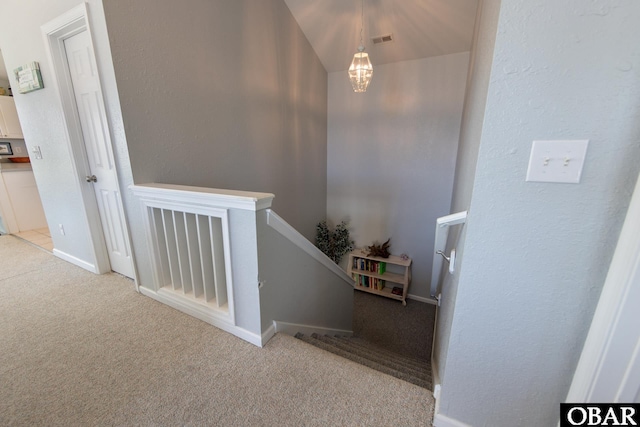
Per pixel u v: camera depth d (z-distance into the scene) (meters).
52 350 1.48
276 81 2.98
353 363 1.42
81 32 1.87
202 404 1.18
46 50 1.97
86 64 1.93
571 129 0.69
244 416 1.12
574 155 0.70
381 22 3.01
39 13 1.91
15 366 1.37
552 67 0.68
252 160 2.78
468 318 0.95
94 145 2.12
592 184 0.70
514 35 0.70
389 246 4.24
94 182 2.25
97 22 1.56
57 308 1.88
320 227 4.27
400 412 1.14
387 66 3.61
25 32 2.08
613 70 0.63
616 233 0.70
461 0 2.53
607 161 0.68
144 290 2.04
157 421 1.10
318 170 4.12
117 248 2.32
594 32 0.63
